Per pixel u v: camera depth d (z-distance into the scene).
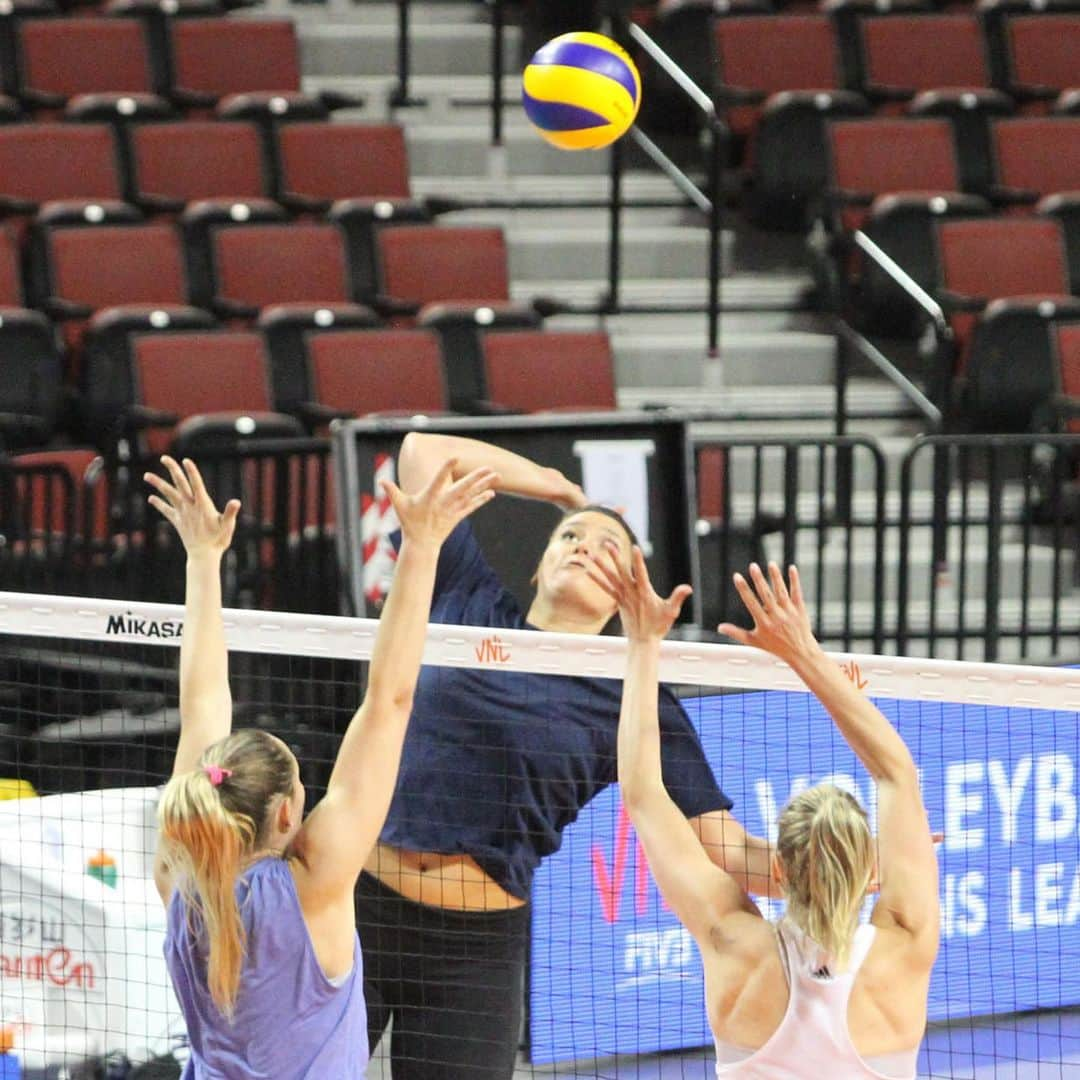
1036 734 23.33
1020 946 23.41
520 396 36.84
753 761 22.06
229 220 40.72
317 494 29.12
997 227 41.88
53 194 42.38
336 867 12.19
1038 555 35.81
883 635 29.69
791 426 40.91
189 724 13.41
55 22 46.91
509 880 17.22
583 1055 21.92
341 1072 12.27
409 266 40.97
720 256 43.22
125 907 19.16
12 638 26.64
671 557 24.41
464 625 17.94
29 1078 18.92
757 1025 12.74
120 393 35.53
